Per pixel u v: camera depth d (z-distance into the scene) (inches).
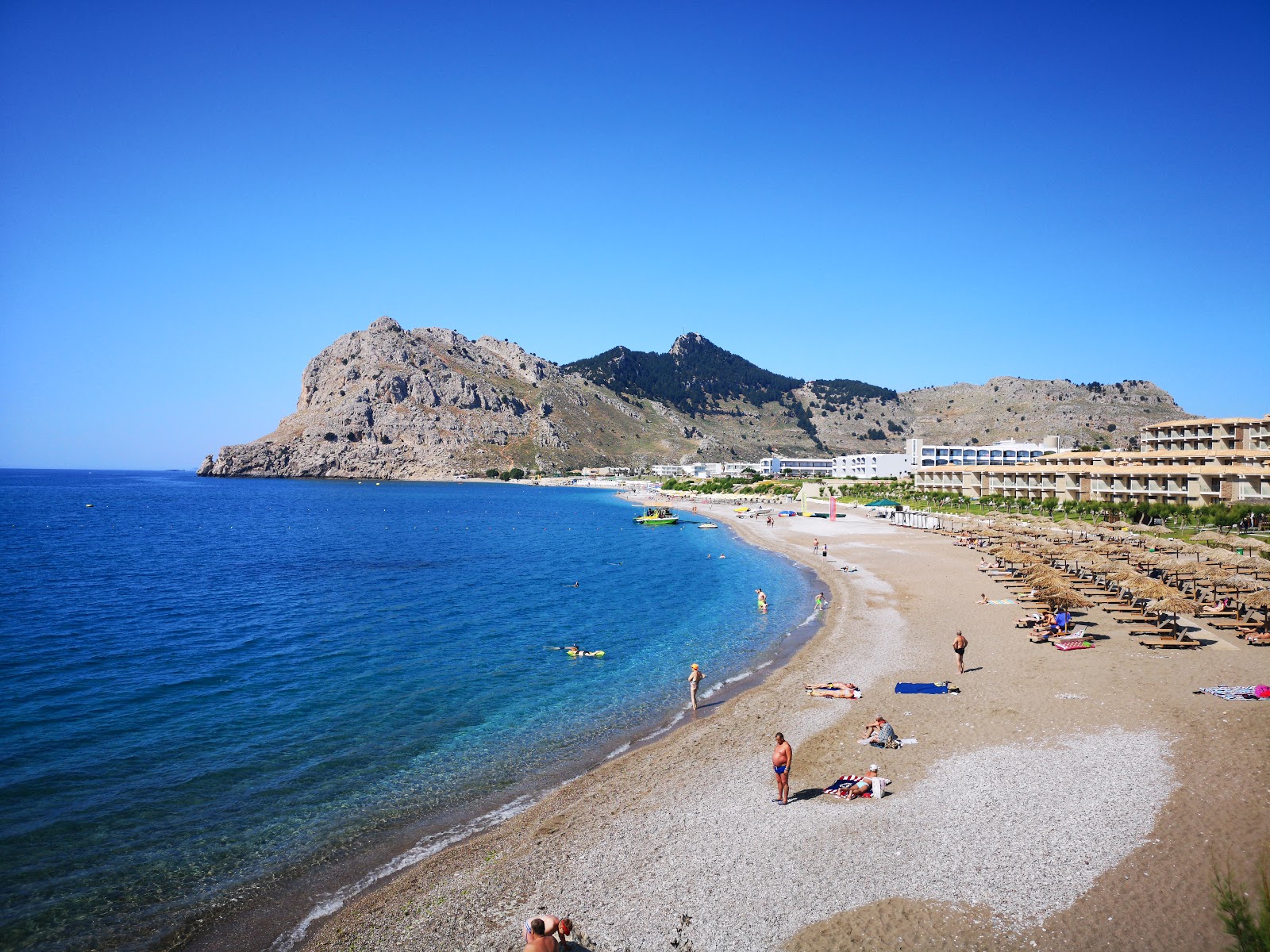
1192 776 802.2
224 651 1606.8
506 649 1621.6
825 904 621.3
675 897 643.5
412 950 600.4
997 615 1729.8
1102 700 1069.1
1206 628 1470.2
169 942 626.5
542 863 715.4
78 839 798.5
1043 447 7327.8
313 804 877.8
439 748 1050.1
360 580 2645.2
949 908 605.9
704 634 1747.0
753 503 6978.4
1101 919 580.4
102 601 2219.5
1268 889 471.2
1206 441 4281.5
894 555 2982.3
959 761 887.7
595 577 2723.9
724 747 990.4
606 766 968.3
